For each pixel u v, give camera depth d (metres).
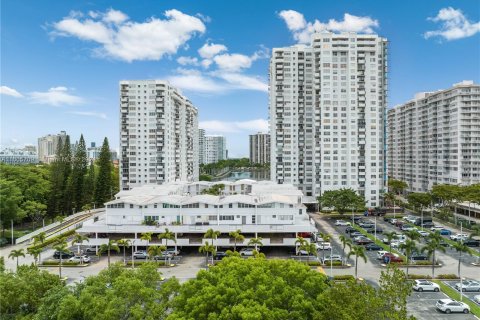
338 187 159.50
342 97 160.38
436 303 60.56
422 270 79.50
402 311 35.09
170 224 95.38
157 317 41.59
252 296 38.47
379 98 166.25
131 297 42.03
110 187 164.25
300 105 174.00
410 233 82.12
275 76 174.25
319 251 95.25
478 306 60.50
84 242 92.69
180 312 38.69
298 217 99.00
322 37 160.88
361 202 138.88
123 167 174.50
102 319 38.62
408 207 159.38
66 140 157.75
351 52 160.12
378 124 160.50
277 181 174.12
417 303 61.94
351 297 36.97
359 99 159.75
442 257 89.25
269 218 96.44
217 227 92.25
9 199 105.12
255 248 88.12
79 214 143.75
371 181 159.75
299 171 174.25
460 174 165.75
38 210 123.81
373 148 159.88
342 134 160.12
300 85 174.12
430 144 188.62
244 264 44.78
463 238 104.75
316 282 41.88
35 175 132.25
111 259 88.88
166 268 81.38
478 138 165.12
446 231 115.38
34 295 46.97
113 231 92.81
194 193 145.12
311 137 174.00
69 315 40.56
